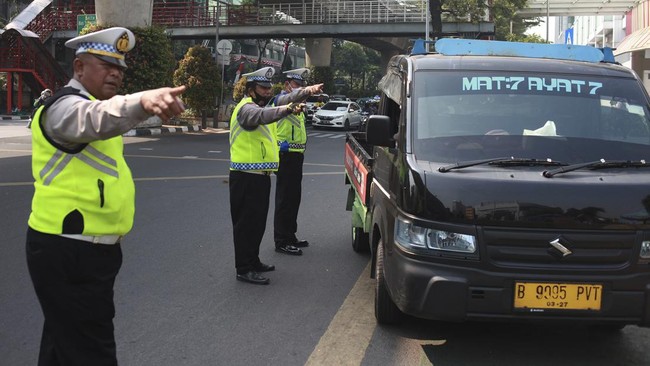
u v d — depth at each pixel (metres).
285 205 6.53
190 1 37.50
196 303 4.85
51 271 2.53
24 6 47.28
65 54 40.81
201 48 25.27
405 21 33.06
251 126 5.21
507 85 4.34
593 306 3.44
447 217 3.51
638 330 4.47
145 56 21.03
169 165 13.23
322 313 4.69
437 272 3.50
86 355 2.66
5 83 38.06
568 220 3.43
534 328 4.47
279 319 4.54
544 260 3.45
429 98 4.29
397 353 3.96
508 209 3.46
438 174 3.64
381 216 4.36
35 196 2.57
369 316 4.63
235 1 53.94
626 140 4.04
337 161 15.20
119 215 2.63
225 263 6.00
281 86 24.55
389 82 5.41
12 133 20.19
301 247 6.78
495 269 3.45
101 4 20.86
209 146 17.70
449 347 4.07
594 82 4.39
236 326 4.38
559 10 38.88
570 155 3.90
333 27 33.97
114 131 2.25
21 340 4.03
